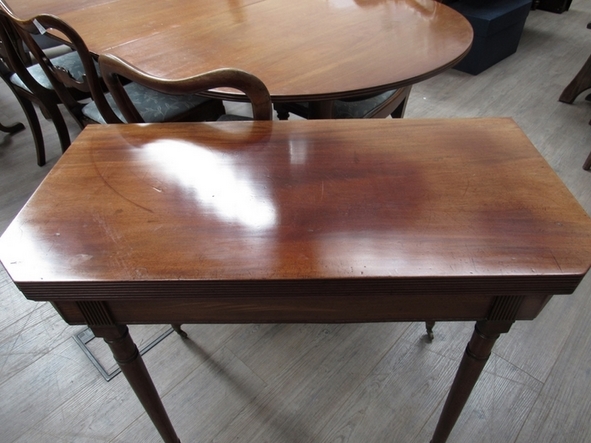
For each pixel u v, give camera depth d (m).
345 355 1.17
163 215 0.56
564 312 1.25
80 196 0.60
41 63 1.27
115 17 1.35
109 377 1.13
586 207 1.62
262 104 0.74
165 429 0.86
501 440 0.98
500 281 0.47
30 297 0.50
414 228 0.52
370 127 0.73
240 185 0.61
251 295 0.50
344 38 1.10
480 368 0.66
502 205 0.55
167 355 1.18
